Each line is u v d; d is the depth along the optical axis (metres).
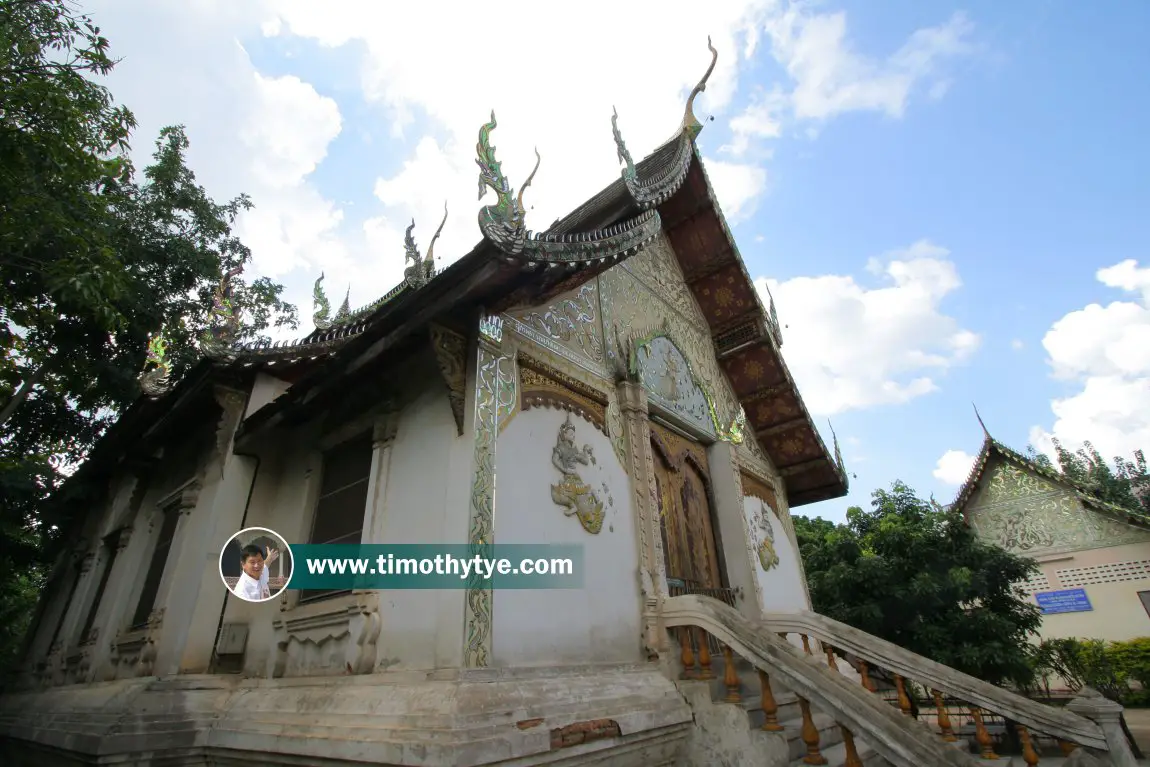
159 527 8.74
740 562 9.45
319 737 4.31
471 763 3.50
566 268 5.74
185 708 5.62
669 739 5.31
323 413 7.42
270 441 7.77
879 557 13.97
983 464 24.20
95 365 10.66
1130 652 18.92
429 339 5.57
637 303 9.70
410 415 6.11
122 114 8.23
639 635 6.38
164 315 12.46
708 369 11.45
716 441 10.39
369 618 5.17
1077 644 18.70
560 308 7.52
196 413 8.26
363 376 6.43
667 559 8.02
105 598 9.20
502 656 4.70
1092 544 21.34
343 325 9.52
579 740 4.27
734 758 5.15
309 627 5.85
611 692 5.10
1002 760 6.34
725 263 11.55
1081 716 6.10
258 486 7.50
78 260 7.80
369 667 4.95
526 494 5.66
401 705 4.12
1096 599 20.70
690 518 9.14
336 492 6.79
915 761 4.17
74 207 8.38
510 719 4.01
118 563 9.27
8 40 7.13
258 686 5.87
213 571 6.76
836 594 14.34
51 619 11.47
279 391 8.14
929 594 12.85
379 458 6.14
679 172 9.43
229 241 15.13
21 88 6.90
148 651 6.72
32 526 12.27
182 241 13.63
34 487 10.96
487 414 5.54
